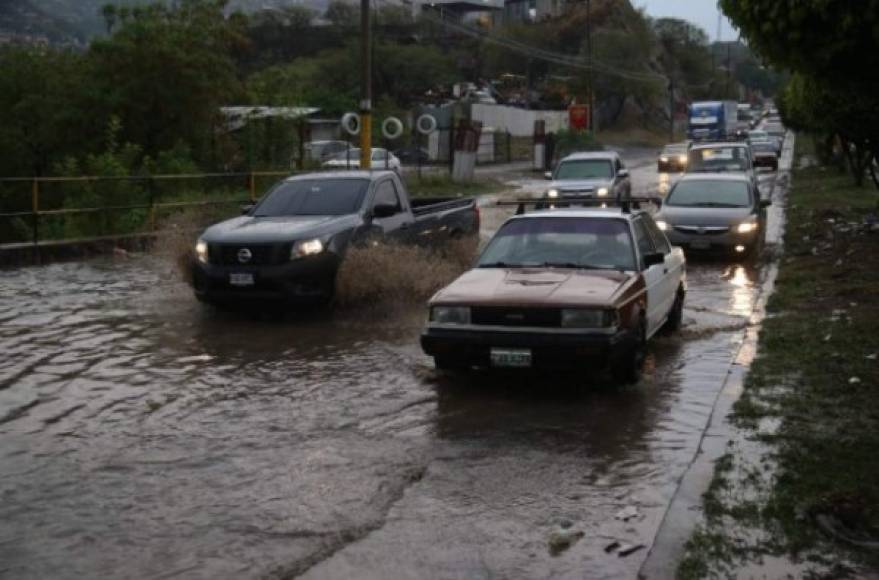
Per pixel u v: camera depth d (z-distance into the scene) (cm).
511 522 508
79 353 904
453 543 481
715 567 444
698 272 1480
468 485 564
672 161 4247
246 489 555
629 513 518
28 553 468
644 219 966
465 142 3769
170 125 2798
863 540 470
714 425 659
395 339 971
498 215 2464
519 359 748
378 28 9262
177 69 2727
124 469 588
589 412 717
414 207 1341
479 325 759
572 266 863
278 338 977
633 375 790
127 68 2734
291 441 645
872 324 939
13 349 918
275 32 8956
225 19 2994
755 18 786
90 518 511
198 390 775
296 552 470
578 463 602
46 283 1341
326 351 916
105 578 443
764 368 807
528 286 786
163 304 1173
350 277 1093
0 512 519
